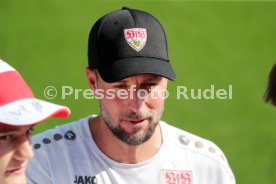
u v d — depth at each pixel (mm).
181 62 37125
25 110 10227
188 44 38688
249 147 30672
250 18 40844
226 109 33500
